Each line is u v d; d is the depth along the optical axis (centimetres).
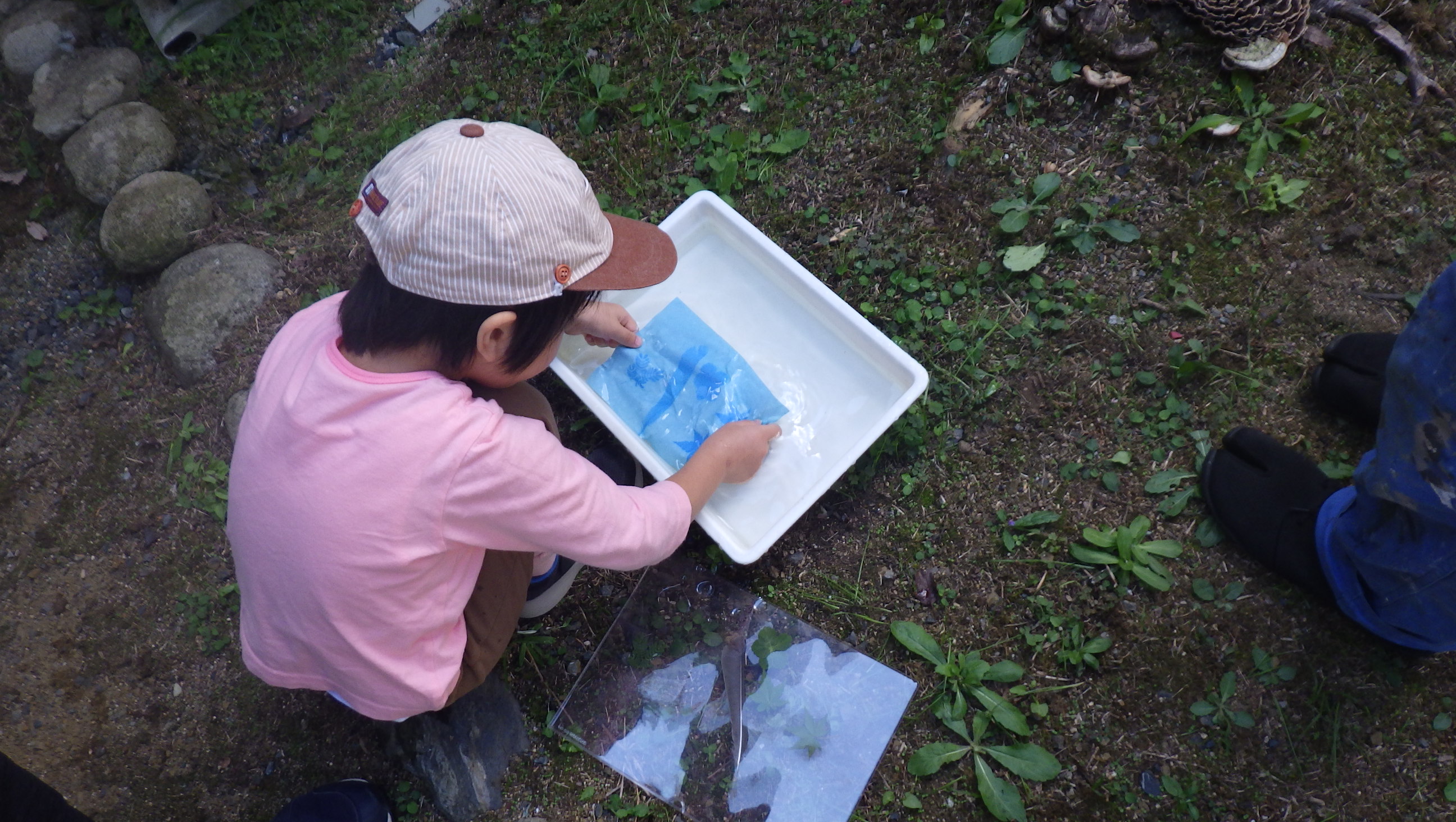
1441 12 218
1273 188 205
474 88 245
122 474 215
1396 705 169
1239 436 184
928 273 209
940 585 186
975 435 197
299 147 247
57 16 260
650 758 180
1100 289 204
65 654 200
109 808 185
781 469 192
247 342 220
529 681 188
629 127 234
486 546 131
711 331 201
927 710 178
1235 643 176
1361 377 181
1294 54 214
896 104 227
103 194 238
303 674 143
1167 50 215
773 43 239
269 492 126
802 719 179
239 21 261
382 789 182
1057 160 215
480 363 125
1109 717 174
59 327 234
